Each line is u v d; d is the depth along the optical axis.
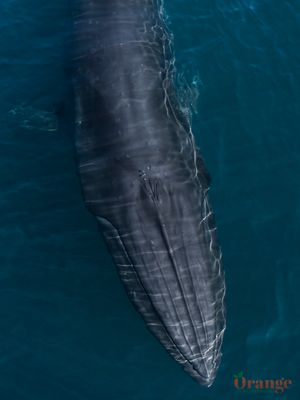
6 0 22.47
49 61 20.95
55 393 15.30
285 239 17.50
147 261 14.75
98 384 15.45
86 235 17.39
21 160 18.72
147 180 15.18
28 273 16.81
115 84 16.62
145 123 16.03
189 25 21.94
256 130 19.56
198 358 14.73
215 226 16.09
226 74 20.83
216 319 14.88
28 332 16.03
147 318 14.97
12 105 19.80
